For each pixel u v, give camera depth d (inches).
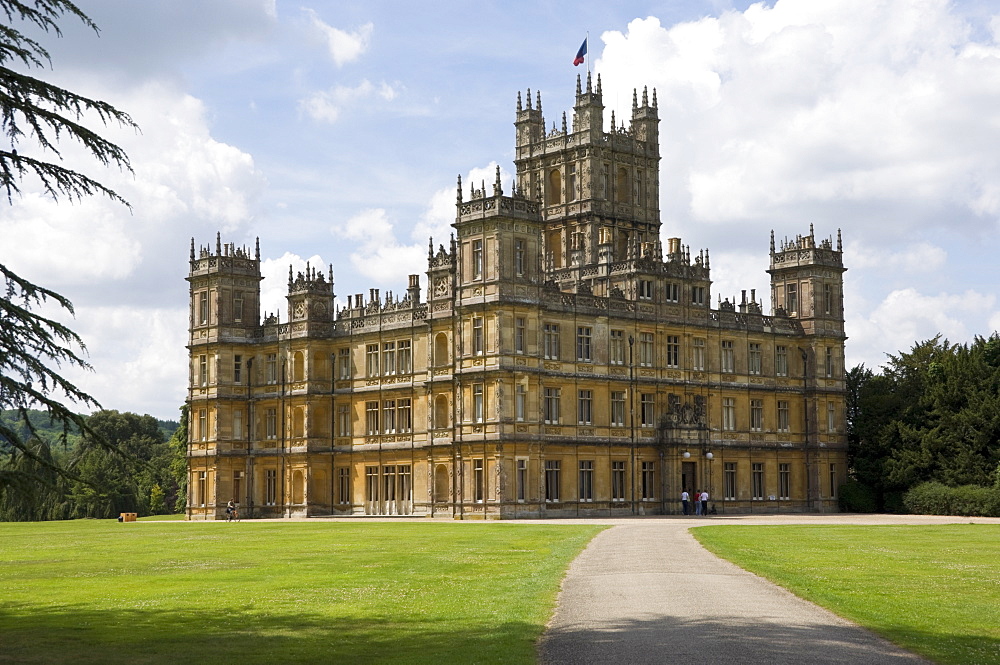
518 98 4800.7
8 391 914.1
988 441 4106.8
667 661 1011.3
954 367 4259.4
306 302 4416.8
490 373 3683.6
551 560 1909.4
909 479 4239.7
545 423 3814.0
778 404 4471.0
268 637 1178.6
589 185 4537.4
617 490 4005.9
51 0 942.4
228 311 4571.9
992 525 3036.4
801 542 2319.1
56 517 4298.7
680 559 1893.5
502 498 3644.2
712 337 4291.3
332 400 4394.7
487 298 3713.1
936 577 1637.6
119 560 2043.6
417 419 4094.5
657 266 4165.8
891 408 4414.4
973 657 1043.3
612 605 1338.6
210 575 1749.5
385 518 4005.9
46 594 1533.0
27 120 950.4
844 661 1016.2
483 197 3735.2
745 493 4323.3
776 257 4650.6
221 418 4530.0
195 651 1111.0
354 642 1144.2
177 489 6028.5
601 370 3981.3
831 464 4515.3
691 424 4128.9
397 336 4190.5
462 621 1248.8
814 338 4520.2
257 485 4534.9
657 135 4785.9
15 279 927.0
